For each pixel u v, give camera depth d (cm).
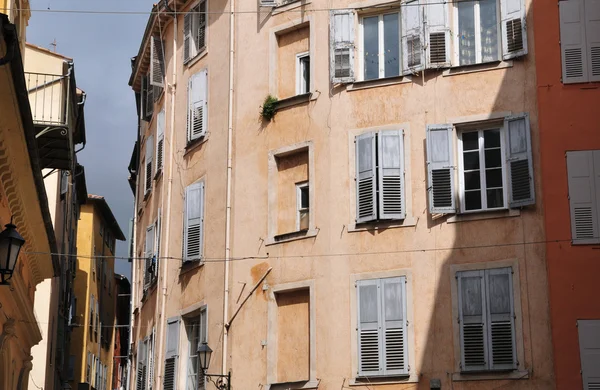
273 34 3139
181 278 3288
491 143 2766
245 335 2966
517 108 2739
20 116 2084
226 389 2906
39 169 2350
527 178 2670
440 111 2806
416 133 2823
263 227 3014
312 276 2861
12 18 2698
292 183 3014
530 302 2614
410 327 2705
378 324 2738
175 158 3475
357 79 2941
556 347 2562
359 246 2812
